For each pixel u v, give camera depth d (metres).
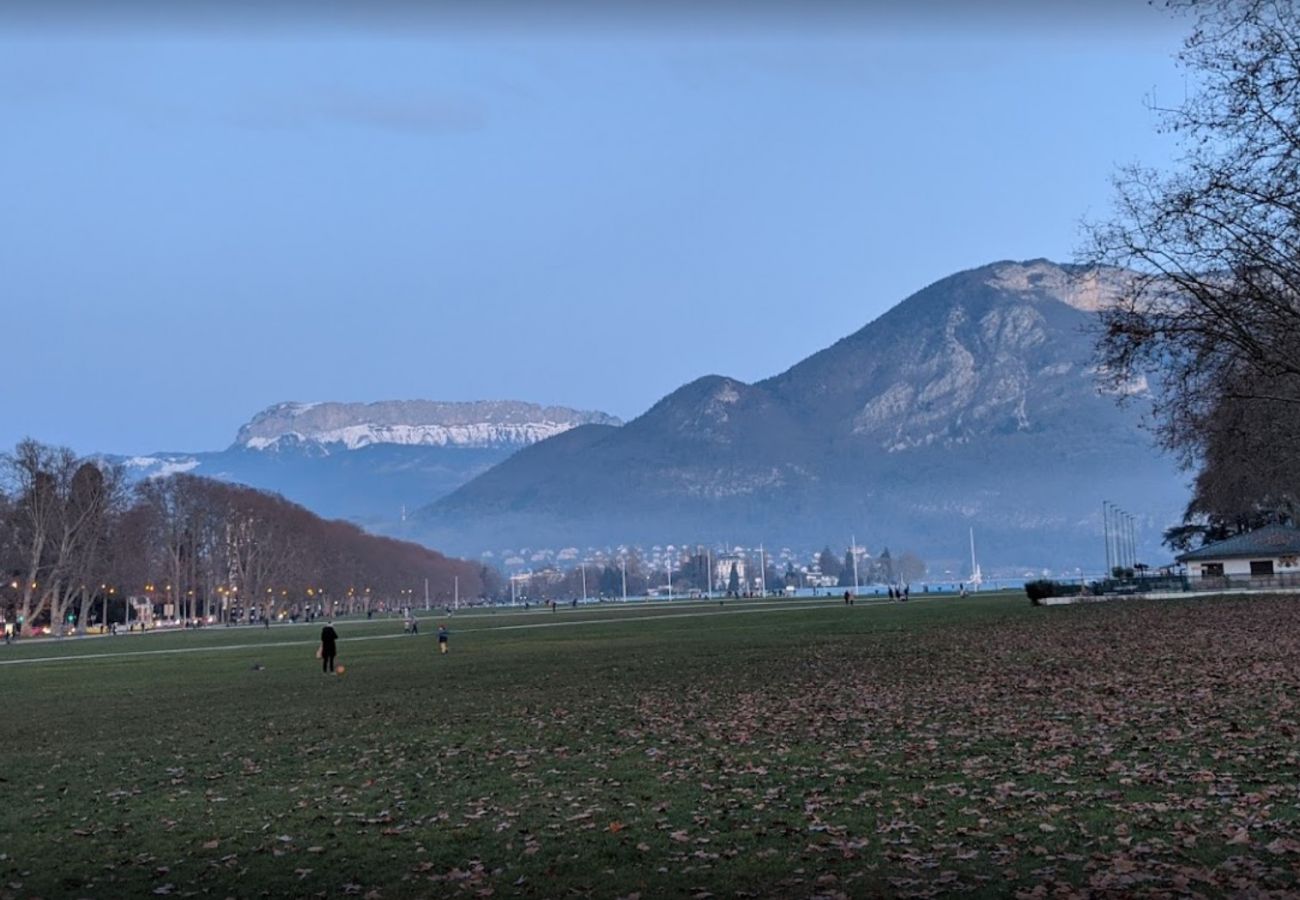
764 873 16.02
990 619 85.06
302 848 19.22
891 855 16.31
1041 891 14.21
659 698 38.91
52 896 17.09
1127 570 161.62
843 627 86.38
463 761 27.05
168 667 75.06
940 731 26.92
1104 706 29.14
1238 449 54.25
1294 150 28.80
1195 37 29.47
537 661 63.53
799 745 26.20
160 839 20.53
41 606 170.00
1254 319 28.98
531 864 17.30
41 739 36.88
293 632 144.62
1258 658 39.47
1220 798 18.05
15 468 173.38
